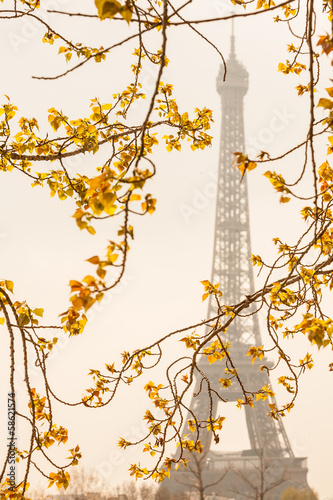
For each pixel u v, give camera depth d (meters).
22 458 11.54
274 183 9.69
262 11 8.62
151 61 14.75
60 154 14.34
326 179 12.41
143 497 163.62
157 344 12.70
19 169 14.51
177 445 13.62
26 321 10.98
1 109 14.39
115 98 15.34
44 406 12.19
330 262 11.80
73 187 14.68
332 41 7.30
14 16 11.70
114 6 7.54
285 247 12.97
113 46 10.15
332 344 8.84
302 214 12.95
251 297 12.32
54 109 14.47
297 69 13.66
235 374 13.62
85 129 14.60
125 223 8.05
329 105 8.34
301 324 8.84
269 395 14.36
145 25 10.49
